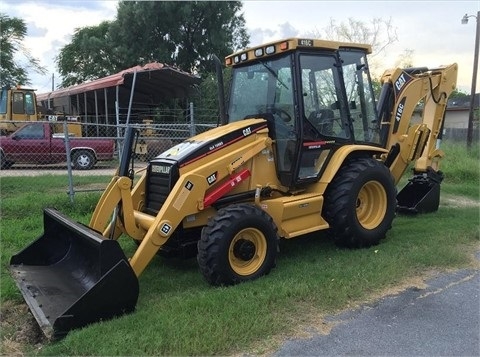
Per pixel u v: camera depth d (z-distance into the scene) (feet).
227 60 21.26
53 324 12.83
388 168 22.61
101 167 53.01
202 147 17.31
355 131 20.81
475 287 16.31
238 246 16.37
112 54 102.12
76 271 16.51
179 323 13.26
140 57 95.45
